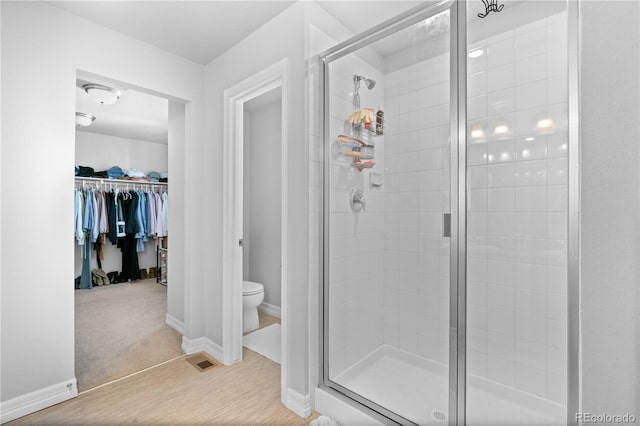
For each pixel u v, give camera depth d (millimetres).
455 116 1573
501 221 1769
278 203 3637
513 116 1734
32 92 1867
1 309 1770
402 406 1700
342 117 1947
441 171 1669
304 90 1866
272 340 2920
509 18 1737
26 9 1848
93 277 5066
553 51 1632
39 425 1747
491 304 1798
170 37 2311
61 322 1971
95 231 4844
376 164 1895
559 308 1635
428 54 1682
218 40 2346
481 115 1818
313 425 1740
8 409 1777
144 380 2213
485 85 1807
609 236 550
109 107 3986
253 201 3975
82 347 2719
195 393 2061
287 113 1953
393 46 1787
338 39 2076
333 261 1962
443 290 1676
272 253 3711
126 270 5406
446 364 1653
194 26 2176
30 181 1863
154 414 1848
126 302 4094
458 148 1565
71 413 1851
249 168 4023
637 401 526
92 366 2396
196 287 2686
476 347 1847
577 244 1082
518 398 1729
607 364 552
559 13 1617
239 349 2523
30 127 1862
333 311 1961
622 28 540
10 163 1795
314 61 1897
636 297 526
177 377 2256
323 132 1934
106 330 3105
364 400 1760
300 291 1888
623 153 538
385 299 1852
